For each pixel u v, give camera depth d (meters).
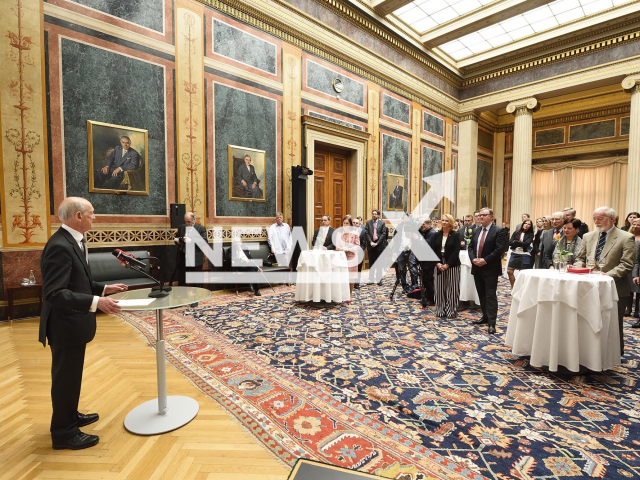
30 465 1.91
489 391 2.81
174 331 4.31
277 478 1.81
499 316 5.20
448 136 12.98
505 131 15.76
